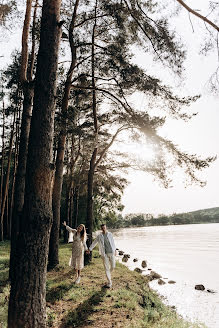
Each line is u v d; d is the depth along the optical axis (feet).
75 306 19.69
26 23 27.30
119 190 61.05
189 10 18.65
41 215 12.90
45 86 14.19
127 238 170.40
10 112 81.46
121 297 22.31
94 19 38.68
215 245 105.60
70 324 16.47
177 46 24.70
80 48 40.32
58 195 34.47
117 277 31.81
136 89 32.86
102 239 27.07
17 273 12.36
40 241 12.76
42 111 13.92
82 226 28.17
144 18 25.53
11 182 103.96
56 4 15.31
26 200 13.05
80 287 24.84
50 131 14.05
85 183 64.39
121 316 17.99
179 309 27.99
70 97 39.86
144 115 33.60
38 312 12.25
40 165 13.30
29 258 12.41
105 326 16.26
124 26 31.35
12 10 30.50
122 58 32.32
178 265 59.21
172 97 30.37
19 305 11.98
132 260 67.62
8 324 12.07
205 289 36.78
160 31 24.80
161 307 24.90
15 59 60.80
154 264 60.95
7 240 86.22
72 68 36.29
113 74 35.47
